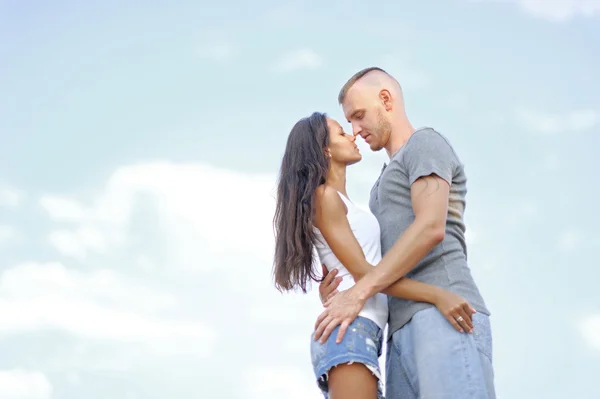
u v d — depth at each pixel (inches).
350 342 105.7
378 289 106.7
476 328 107.6
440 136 115.4
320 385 109.5
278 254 116.0
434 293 107.3
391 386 111.2
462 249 115.4
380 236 116.7
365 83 123.6
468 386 103.5
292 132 120.0
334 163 118.7
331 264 115.4
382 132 122.7
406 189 115.0
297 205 114.7
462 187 116.6
